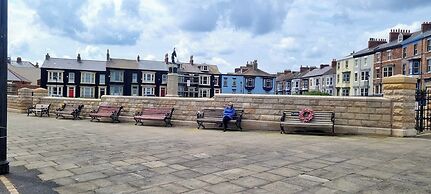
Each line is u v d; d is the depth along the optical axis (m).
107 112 16.06
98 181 5.37
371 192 4.73
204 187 5.03
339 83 67.00
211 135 10.98
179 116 14.27
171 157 7.21
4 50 5.61
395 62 51.47
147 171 5.99
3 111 5.75
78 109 17.80
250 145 8.79
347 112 11.12
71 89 62.75
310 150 7.99
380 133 10.62
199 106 13.84
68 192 4.83
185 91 69.19
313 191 4.80
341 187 4.98
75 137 10.45
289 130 11.84
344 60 65.50
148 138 10.22
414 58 46.59
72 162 6.73
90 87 63.97
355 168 6.12
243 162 6.69
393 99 10.47
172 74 23.11
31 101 22.09
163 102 14.88
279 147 8.45
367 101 10.84
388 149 8.05
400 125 10.33
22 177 5.59
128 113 16.02
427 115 11.43
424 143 8.97
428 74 44.41
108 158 7.12
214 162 6.70
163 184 5.20
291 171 5.93
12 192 4.80
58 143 9.20
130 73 66.31
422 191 4.76
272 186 5.05
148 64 69.06
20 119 17.61
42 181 5.37
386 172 5.81
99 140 9.78
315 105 11.59
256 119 12.57
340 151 7.83
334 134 10.98
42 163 6.63
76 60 64.88
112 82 65.06
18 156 7.34
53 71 61.41
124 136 10.71
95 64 65.62
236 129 12.67
